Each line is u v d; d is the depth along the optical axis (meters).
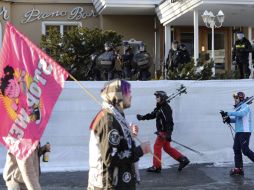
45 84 5.77
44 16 20.88
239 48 15.84
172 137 11.77
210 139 11.98
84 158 11.35
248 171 10.99
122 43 18.72
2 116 5.82
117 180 4.70
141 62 15.95
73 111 11.30
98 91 11.41
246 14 17.33
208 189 9.27
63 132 11.26
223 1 15.14
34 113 5.77
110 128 4.64
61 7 21.02
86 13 21.22
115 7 19.30
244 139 10.45
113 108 4.78
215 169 11.23
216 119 12.01
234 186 9.52
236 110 10.49
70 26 21.14
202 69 13.86
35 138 5.75
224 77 14.38
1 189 9.16
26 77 5.80
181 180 10.07
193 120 11.90
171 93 11.78
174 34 20.55
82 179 10.23
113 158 4.61
